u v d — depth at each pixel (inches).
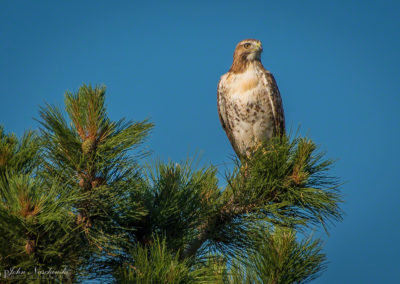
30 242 209.3
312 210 286.5
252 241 281.7
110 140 233.8
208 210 276.8
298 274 267.1
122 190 241.8
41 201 200.7
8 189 205.6
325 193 282.5
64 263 222.2
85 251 231.8
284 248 270.8
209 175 291.4
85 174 239.1
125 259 245.4
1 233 200.4
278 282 266.1
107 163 236.4
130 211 244.4
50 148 236.4
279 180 285.9
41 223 199.0
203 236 281.4
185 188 279.7
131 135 235.5
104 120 239.6
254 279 271.6
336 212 283.6
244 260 277.3
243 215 290.5
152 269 211.8
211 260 269.0
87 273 233.9
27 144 237.1
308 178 284.5
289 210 287.1
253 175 289.6
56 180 226.5
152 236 253.1
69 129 236.5
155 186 283.9
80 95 237.3
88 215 233.9
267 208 283.6
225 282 270.5
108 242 242.4
